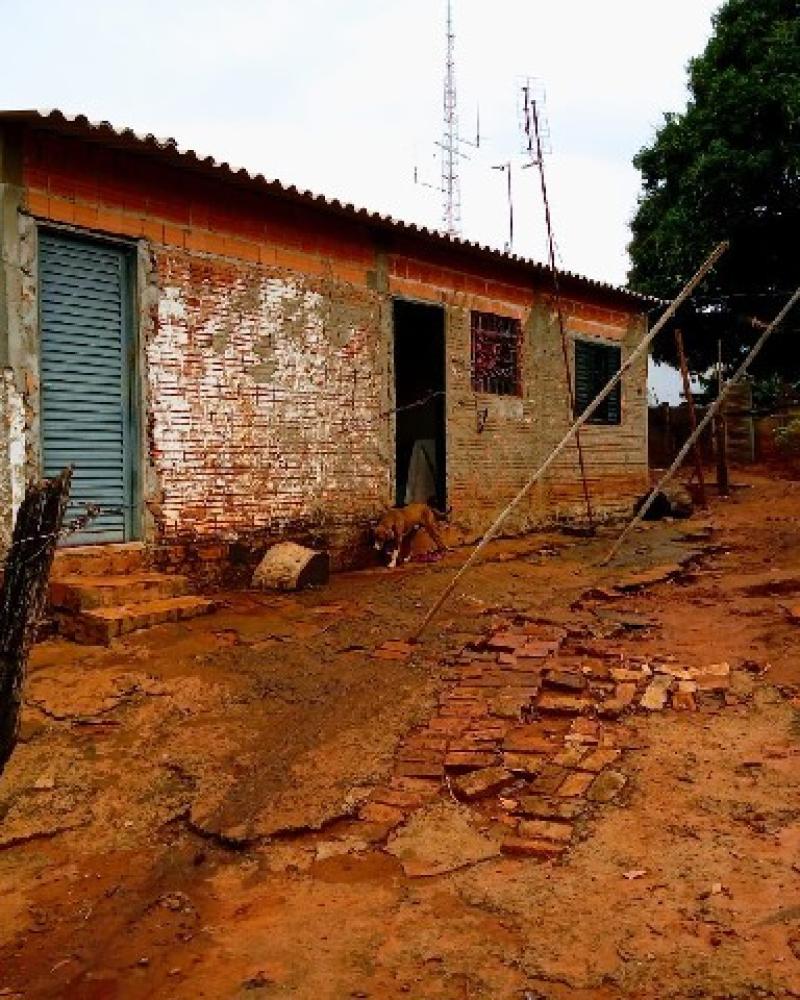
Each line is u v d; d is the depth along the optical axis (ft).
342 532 34.32
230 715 18.13
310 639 23.13
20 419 23.71
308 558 29.89
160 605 24.38
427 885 12.07
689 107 72.23
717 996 9.49
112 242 26.40
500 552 38.40
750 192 65.72
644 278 75.15
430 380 41.96
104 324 26.50
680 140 70.74
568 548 39.78
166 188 27.76
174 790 15.16
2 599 8.81
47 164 24.45
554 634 23.26
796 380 77.25
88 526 26.08
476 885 11.98
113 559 26.14
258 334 30.86
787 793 14.19
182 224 28.27
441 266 39.32
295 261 32.19
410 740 16.70
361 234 35.04
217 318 29.43
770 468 72.69
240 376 30.25
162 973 10.41
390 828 13.58
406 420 43.04
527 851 12.73
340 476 34.30
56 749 16.66
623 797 14.30
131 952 10.87
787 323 70.13
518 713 17.60
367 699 18.86
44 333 24.93
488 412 42.16
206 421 29.12
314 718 17.90
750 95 64.49
